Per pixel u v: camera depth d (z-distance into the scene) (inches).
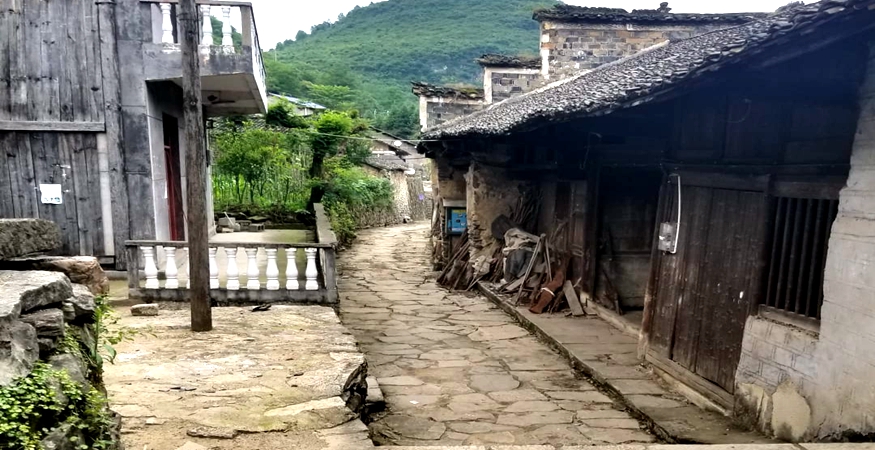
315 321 237.5
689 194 214.7
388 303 393.7
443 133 412.2
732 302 189.0
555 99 315.3
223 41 304.7
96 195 306.0
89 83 299.1
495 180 451.2
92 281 135.0
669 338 224.2
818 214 157.0
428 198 1339.8
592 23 504.7
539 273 383.6
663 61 244.2
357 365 179.0
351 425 135.9
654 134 247.9
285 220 587.5
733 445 128.8
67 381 84.3
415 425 190.9
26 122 295.9
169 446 122.8
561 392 225.3
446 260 521.0
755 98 151.6
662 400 204.7
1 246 112.6
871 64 138.1
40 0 292.4
